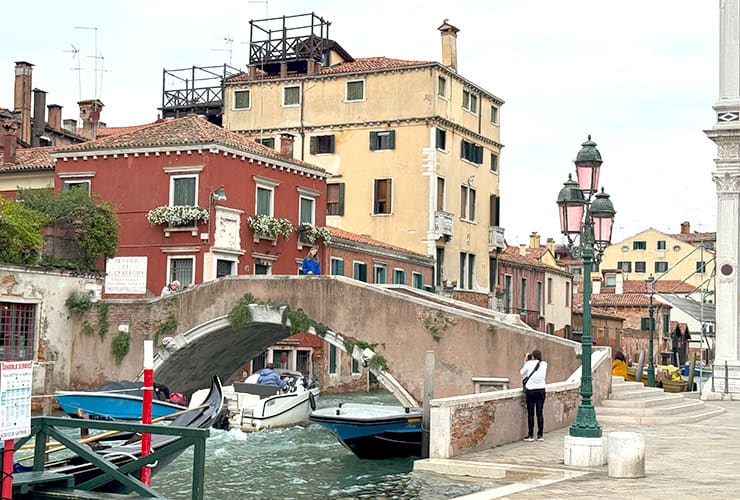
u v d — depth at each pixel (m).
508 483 12.97
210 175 31.34
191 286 26.67
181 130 32.56
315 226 36.12
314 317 24.83
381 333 24.02
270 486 15.89
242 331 27.81
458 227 44.38
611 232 14.14
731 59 28.48
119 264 32.25
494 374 22.75
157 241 31.83
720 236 28.34
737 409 24.77
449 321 23.31
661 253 77.94
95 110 46.66
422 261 41.59
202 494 9.24
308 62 44.16
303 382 29.50
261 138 44.44
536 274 54.16
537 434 16.27
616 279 69.62
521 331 22.53
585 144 14.21
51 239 27.88
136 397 22.52
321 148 43.69
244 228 32.59
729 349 28.09
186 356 27.61
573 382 18.89
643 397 22.39
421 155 42.00
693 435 17.59
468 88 45.38
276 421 24.44
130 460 12.34
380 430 18.69
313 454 19.97
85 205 28.64
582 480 12.22
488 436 15.20
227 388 25.20
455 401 14.32
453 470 13.69
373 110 42.84
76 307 27.81
